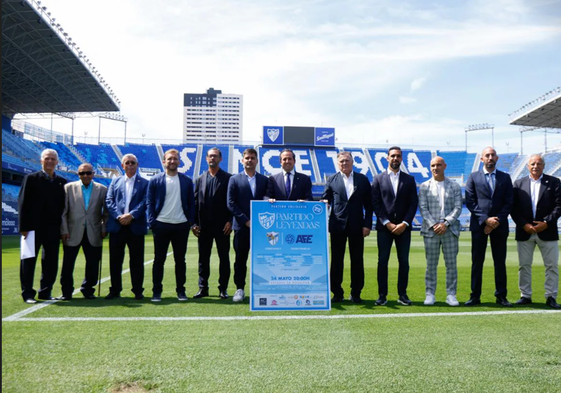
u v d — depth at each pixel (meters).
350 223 5.33
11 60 26.98
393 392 2.52
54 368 2.87
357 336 3.68
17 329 3.86
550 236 5.09
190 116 153.75
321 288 4.79
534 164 5.24
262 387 2.58
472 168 46.31
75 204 5.43
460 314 4.60
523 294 5.32
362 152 48.22
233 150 46.72
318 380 2.69
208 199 5.59
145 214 5.55
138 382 2.65
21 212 5.10
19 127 39.88
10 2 20.89
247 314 4.54
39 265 9.00
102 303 5.15
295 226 4.87
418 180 45.03
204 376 2.75
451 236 5.30
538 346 3.41
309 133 47.28
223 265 5.60
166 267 9.44
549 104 35.62
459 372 2.84
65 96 34.84
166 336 3.65
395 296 5.88
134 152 44.81
